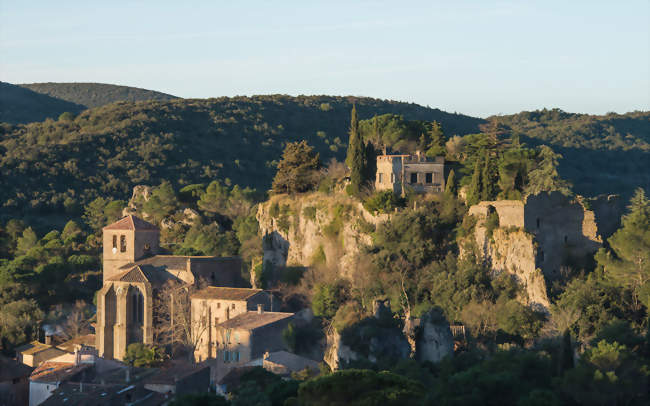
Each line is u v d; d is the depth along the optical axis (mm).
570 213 107125
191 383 101000
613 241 103688
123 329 122938
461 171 127688
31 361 125500
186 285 125500
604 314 92500
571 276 103688
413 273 113250
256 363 104438
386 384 60781
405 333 94000
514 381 64938
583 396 63906
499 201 109375
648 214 107062
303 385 61500
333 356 95250
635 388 66500
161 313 123938
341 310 98125
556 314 94688
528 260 102500
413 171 127000
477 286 104250
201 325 120375
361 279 113750
